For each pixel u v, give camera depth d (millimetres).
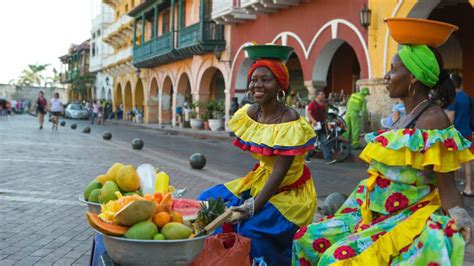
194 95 30906
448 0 16156
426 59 2738
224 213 2990
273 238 3387
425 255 2590
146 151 15789
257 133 3482
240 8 23062
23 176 9477
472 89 17141
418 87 2814
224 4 23750
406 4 14195
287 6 20312
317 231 3137
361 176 10992
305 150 3328
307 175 3658
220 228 3477
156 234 2631
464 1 16203
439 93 2867
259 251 3320
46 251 4969
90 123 40219
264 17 22422
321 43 18328
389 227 2764
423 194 2742
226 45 26391
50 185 8594
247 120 3615
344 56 23266
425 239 2596
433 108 2750
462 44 17406
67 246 5145
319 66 18781
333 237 3102
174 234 2625
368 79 15547
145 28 42156
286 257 3467
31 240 5320
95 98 62156
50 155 13352
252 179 3725
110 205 2740
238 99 25469
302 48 19531
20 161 11750
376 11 15367
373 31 15500
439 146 2621
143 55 37500
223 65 26766
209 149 17703
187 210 3256
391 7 14766
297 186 3568
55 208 6820
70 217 6340
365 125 15047
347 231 3100
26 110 67312
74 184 8773
